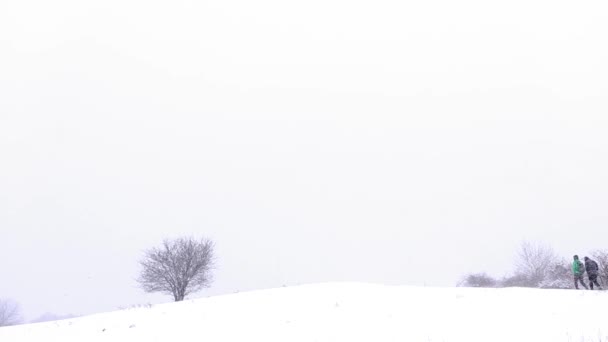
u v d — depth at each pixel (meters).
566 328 10.29
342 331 11.40
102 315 18.50
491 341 9.60
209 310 16.20
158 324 14.57
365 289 18.56
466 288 18.47
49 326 17.19
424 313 12.92
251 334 11.95
